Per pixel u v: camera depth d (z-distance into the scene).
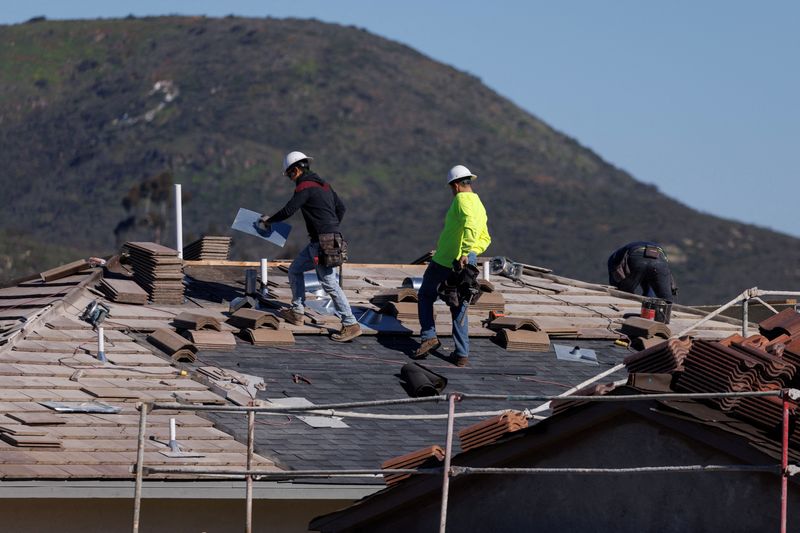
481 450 24.56
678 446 22.62
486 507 24.97
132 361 34.47
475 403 36.12
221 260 48.97
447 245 37.94
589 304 47.59
